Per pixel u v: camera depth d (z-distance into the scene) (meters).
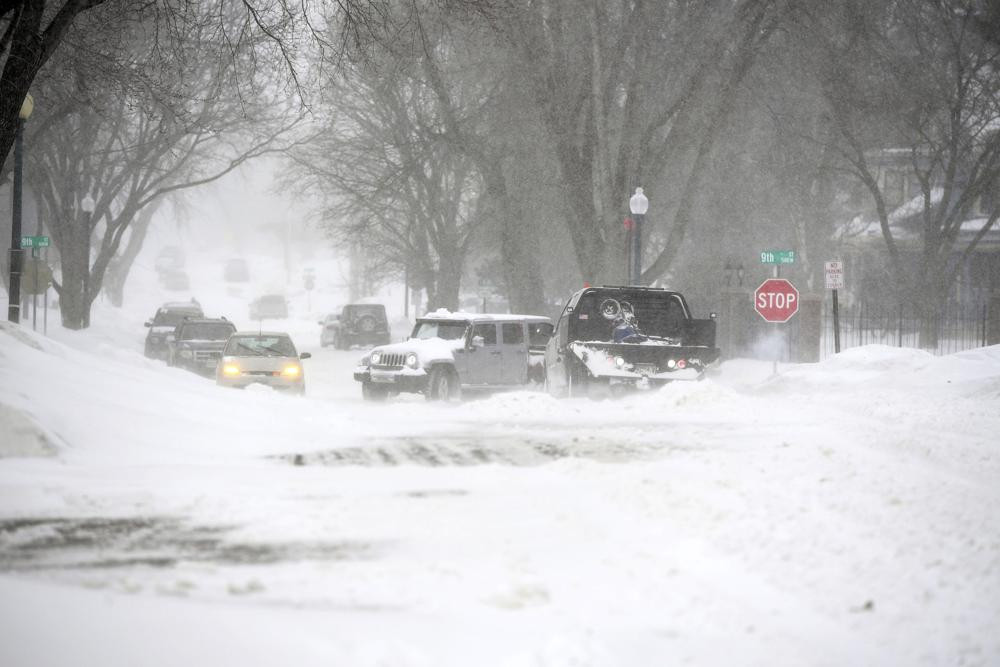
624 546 27.95
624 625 20.77
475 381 104.44
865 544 27.72
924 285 185.88
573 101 148.38
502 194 158.12
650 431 59.47
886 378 95.12
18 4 72.75
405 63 116.75
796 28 147.25
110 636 19.05
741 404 73.94
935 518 30.94
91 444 46.75
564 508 33.62
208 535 30.02
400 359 101.38
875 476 38.44
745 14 145.38
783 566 25.64
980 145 189.62
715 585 23.95
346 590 23.30
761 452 47.91
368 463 46.00
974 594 23.38
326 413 65.81
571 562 26.17
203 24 107.25
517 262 160.88
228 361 102.38
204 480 40.28
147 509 34.03
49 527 31.17
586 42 147.62
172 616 20.48
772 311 109.25
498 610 21.66
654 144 154.50
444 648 18.81
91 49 106.06
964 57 181.50
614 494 35.94
